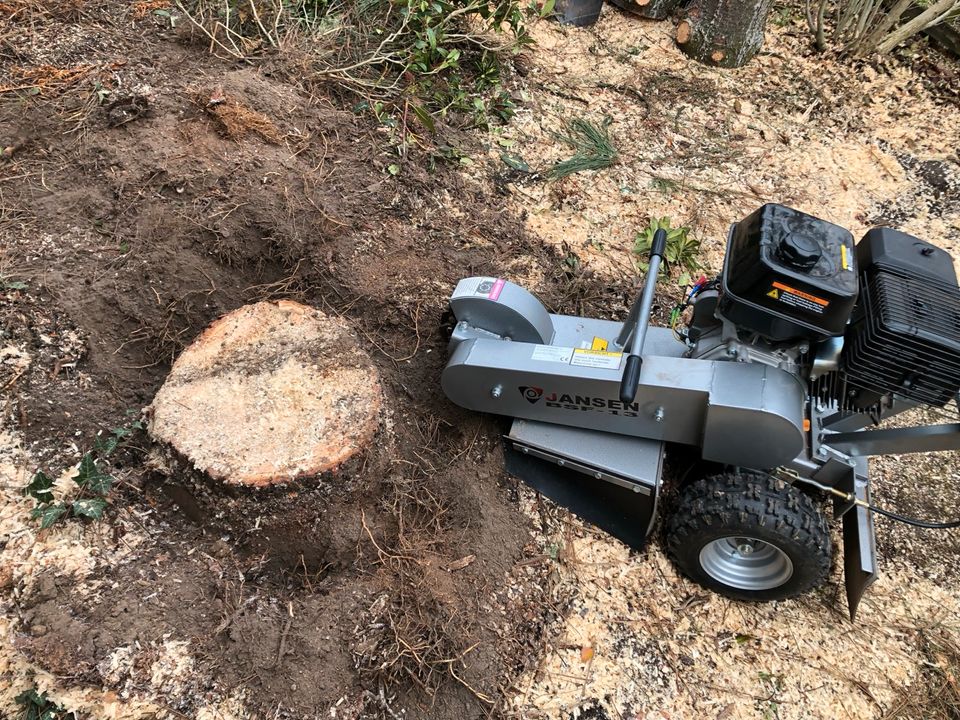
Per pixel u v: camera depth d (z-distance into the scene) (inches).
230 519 54.8
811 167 99.0
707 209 91.1
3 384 58.6
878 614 65.3
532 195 87.4
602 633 60.6
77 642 50.3
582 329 68.5
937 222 95.1
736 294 55.5
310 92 83.0
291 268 71.2
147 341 65.0
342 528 57.2
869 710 60.0
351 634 56.0
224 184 71.1
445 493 63.9
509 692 56.7
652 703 58.3
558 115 96.9
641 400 58.9
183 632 53.1
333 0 92.3
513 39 102.3
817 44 114.3
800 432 55.5
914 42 116.8
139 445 59.0
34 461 56.8
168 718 50.6
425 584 58.4
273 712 52.2
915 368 54.6
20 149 69.9
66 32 78.9
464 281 66.3
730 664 61.0
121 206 68.2
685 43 109.9
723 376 57.0
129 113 72.2
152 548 55.6
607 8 115.4
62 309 62.2
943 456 77.4
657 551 65.6
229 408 55.8
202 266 68.3
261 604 55.9
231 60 83.3
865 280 58.6
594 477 62.7
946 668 62.6
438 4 88.8
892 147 103.0
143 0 85.9
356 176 78.8
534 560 63.0
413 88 88.3
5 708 49.6
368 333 70.9
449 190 83.2
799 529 56.4
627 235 87.3
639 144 96.9
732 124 101.8
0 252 63.7
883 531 70.9
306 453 54.3
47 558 52.9
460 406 67.1
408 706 54.4
